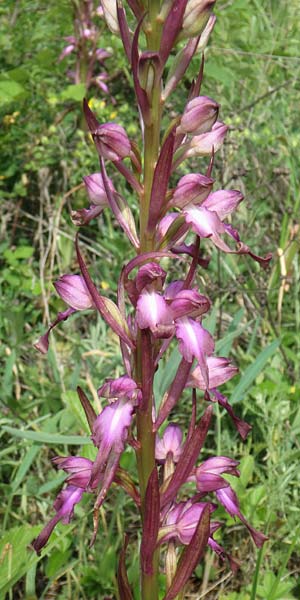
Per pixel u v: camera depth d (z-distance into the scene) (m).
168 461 0.24
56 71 0.61
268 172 0.53
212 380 0.24
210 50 0.61
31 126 0.57
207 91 0.62
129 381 0.21
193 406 0.23
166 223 0.23
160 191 0.21
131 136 0.57
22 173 0.55
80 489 0.25
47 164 0.55
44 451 0.38
